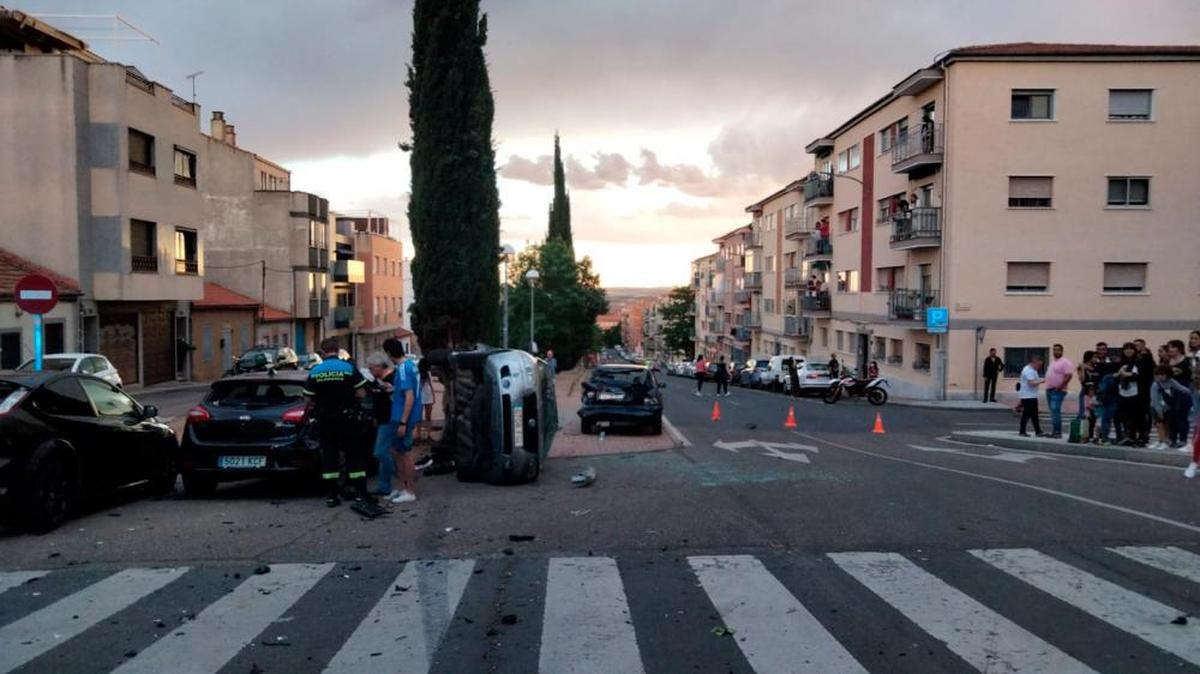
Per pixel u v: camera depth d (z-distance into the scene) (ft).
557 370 197.67
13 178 94.63
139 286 100.58
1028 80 102.22
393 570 21.45
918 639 16.46
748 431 66.49
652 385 61.16
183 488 37.09
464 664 15.38
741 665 15.21
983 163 102.78
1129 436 47.01
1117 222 102.58
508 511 28.63
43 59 94.48
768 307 215.72
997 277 103.24
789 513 27.89
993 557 22.34
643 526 26.08
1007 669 14.99
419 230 54.54
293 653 15.93
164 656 15.81
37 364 43.75
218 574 21.17
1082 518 27.12
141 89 101.14
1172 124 101.76
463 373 35.37
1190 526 26.03
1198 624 17.25
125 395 32.96
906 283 118.73
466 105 53.98
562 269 197.36
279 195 171.83
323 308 185.47
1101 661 15.35
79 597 19.31
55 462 26.14
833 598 18.97
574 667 15.19
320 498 32.89
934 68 105.60
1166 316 102.89
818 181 155.53
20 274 88.89
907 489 32.68
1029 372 56.03
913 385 115.75
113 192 96.99
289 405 33.17
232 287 169.99
